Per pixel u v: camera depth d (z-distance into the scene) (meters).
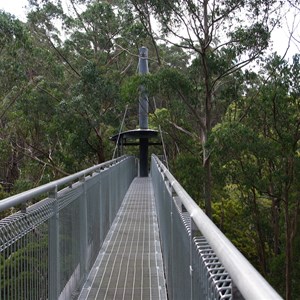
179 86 17.91
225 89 18.53
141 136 23.44
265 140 16.94
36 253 3.28
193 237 2.33
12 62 21.47
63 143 25.88
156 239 8.48
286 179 17.42
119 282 5.80
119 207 12.42
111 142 27.08
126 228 9.65
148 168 28.23
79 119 23.28
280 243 23.59
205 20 18.38
